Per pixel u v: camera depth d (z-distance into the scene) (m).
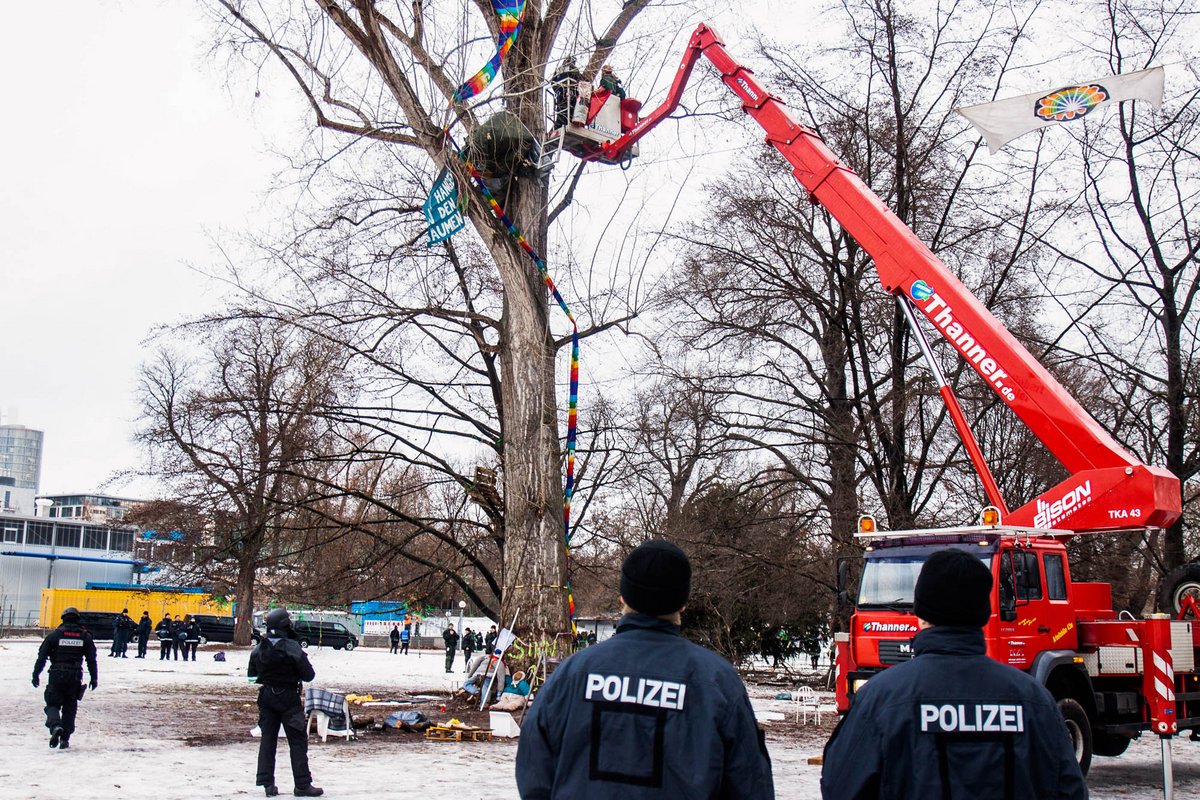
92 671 13.39
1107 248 24.84
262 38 17.14
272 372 24.20
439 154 17.58
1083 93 14.23
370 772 12.00
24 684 24.08
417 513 27.58
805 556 29.30
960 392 24.91
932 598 3.78
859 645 13.48
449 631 36.09
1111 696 13.23
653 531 31.73
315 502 24.89
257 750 13.63
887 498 25.27
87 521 90.38
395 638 58.28
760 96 15.88
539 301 19.33
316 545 24.80
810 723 19.73
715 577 30.58
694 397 28.52
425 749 14.29
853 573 26.06
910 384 24.98
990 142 14.20
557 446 19.23
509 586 18.84
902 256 14.11
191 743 14.19
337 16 17.41
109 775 11.11
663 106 17.09
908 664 3.74
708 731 3.31
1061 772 3.57
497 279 24.83
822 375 30.73
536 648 18.41
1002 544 12.52
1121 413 25.22
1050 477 24.97
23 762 11.88
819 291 28.50
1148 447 25.28
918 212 25.05
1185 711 13.37
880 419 25.59
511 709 17.03
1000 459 26.33
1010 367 13.07
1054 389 12.73
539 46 19.09
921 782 3.54
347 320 22.45
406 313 22.17
